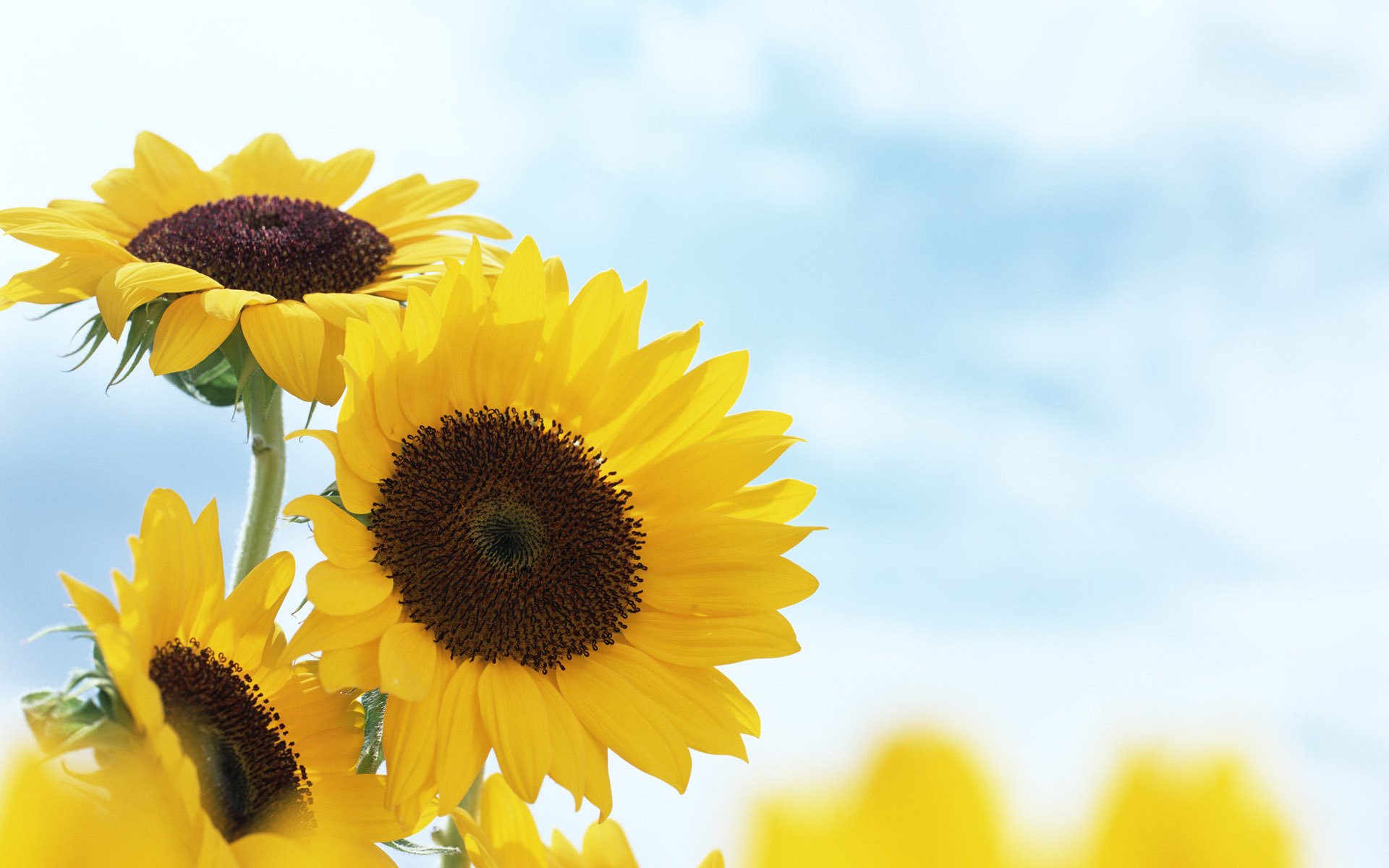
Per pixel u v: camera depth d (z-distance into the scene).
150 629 1.04
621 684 1.14
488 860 1.06
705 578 1.16
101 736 1.01
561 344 1.16
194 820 1.00
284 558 1.10
